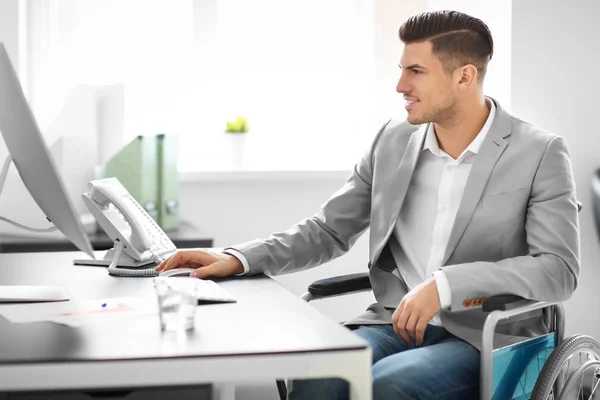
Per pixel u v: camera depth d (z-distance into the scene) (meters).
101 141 3.14
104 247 2.74
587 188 3.30
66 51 3.39
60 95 3.37
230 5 3.53
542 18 3.25
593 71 3.28
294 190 3.41
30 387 1.15
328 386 1.77
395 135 2.21
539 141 2.01
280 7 3.55
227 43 3.54
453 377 1.76
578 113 3.29
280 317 1.46
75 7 3.39
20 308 1.53
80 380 1.15
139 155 2.99
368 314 2.16
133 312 1.49
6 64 1.44
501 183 1.99
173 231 3.03
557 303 1.95
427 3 3.48
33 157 1.47
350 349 1.21
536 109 3.27
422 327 1.77
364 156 2.29
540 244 1.92
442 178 2.10
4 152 3.00
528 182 1.98
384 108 3.53
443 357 1.79
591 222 3.30
